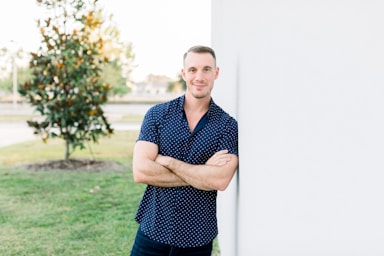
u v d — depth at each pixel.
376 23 1.00
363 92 1.05
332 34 1.17
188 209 2.40
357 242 1.09
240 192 2.45
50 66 7.35
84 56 7.42
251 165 2.06
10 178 7.12
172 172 2.38
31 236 4.62
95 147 9.92
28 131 12.50
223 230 3.90
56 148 9.74
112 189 6.57
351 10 1.08
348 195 1.12
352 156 1.10
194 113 2.47
